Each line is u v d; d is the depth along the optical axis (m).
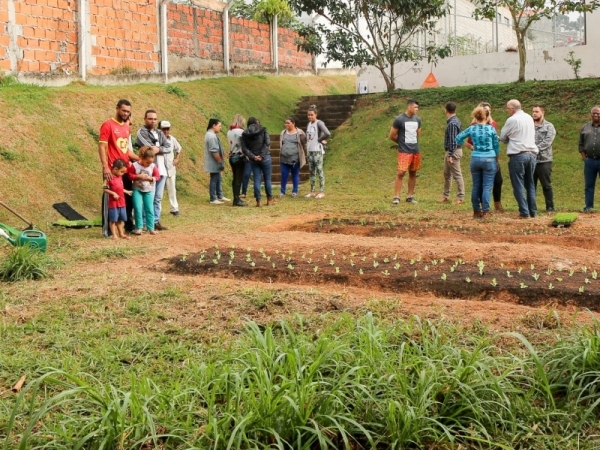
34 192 13.34
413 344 4.96
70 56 17.53
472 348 5.34
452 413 4.30
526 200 14.31
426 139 20.20
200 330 6.05
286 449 3.96
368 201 16.33
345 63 23.69
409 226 12.22
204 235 11.24
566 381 4.69
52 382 4.34
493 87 21.45
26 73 16.17
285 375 4.37
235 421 3.95
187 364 5.18
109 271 8.50
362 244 9.78
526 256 8.56
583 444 4.09
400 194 17.66
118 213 11.00
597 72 22.16
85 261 9.18
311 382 4.21
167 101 19.22
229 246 9.95
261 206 15.79
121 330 6.09
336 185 19.05
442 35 26.16
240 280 8.06
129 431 3.96
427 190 17.98
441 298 7.17
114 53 18.92
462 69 24.28
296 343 4.89
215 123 16.08
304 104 23.64
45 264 8.65
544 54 22.88
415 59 24.08
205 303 6.79
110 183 10.96
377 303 6.59
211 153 16.06
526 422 4.34
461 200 15.55
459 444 4.10
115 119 11.21
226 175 19.28
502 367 4.87
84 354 5.50
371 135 21.19
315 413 4.12
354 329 5.54
